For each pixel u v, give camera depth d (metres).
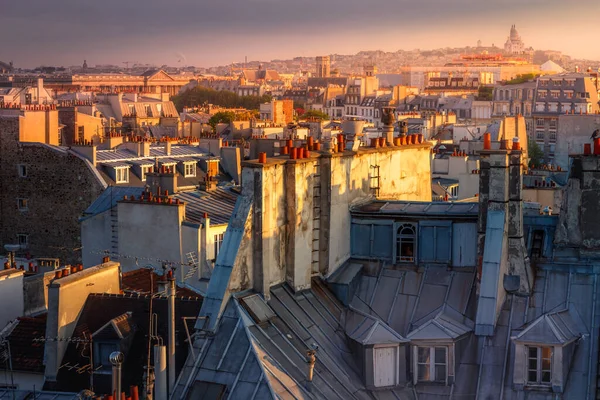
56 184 137.00
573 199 44.97
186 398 38.47
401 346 42.19
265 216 41.97
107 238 94.25
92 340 50.22
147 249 85.69
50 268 88.81
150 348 47.03
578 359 41.84
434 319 43.03
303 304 43.41
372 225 47.12
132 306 52.28
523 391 41.06
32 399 48.62
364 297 45.78
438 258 46.34
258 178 41.78
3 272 62.03
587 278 44.09
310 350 39.53
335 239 46.03
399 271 46.47
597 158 44.31
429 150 56.50
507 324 43.06
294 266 43.66
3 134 140.62
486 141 45.31
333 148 48.00
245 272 41.53
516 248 44.28
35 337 53.12
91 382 47.41
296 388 38.56
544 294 43.94
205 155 149.50
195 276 81.88
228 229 41.75
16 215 139.50
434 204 48.09
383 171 51.62
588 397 40.78
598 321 42.81
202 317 40.03
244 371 38.28
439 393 41.69
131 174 139.38
